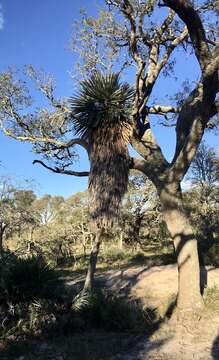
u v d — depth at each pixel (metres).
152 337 8.72
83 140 11.85
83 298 10.04
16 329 8.99
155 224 34.09
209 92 10.02
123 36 13.48
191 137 10.56
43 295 9.94
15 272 9.84
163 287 13.88
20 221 26.94
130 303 11.03
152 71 12.29
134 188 32.91
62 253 29.50
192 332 8.86
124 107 11.38
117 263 24.53
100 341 8.55
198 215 27.58
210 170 32.72
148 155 11.39
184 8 9.64
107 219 11.10
